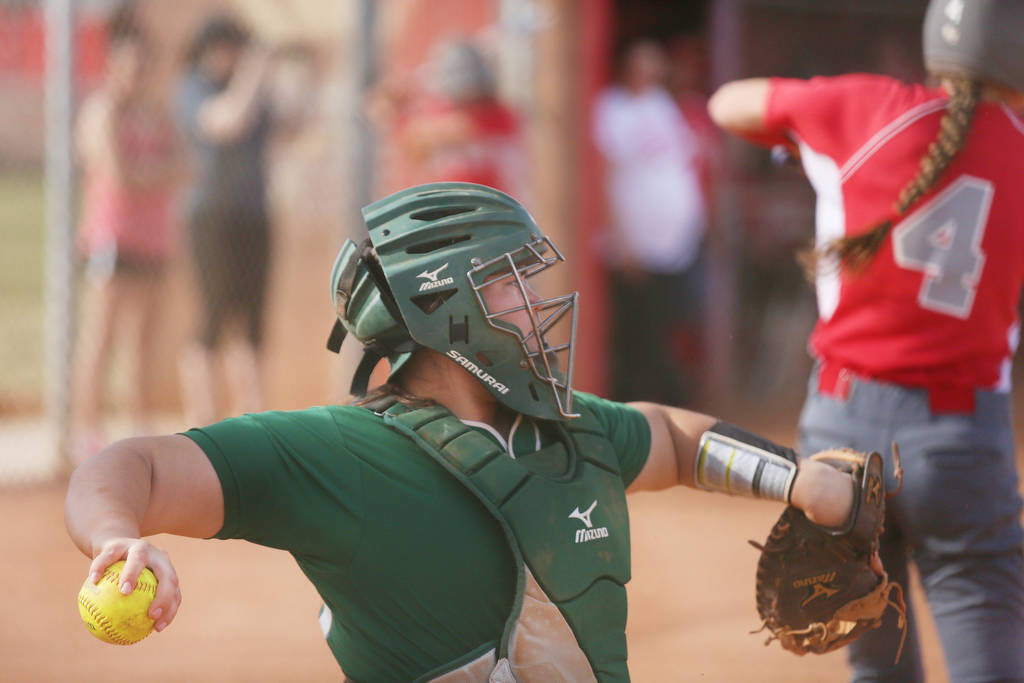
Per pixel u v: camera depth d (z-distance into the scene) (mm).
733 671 13406
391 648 6125
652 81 28797
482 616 6105
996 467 8883
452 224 6367
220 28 23719
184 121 23500
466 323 6324
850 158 9352
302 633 14789
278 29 25734
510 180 24484
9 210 52438
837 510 7105
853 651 9641
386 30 25672
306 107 25922
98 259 23266
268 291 24734
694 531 20500
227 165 23859
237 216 24000
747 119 10203
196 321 24297
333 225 27031
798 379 37500
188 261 24359
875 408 9086
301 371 27344
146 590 5031
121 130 22922
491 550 6117
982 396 8938
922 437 8906
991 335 8938
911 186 8930
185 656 13742
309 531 5988
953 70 9070
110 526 5238
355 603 6145
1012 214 8922
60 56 23203
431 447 6145
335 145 26672
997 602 8836
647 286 31078
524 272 6551
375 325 6555
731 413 32531
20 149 29391
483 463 6129
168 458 5750
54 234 23188
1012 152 8977
